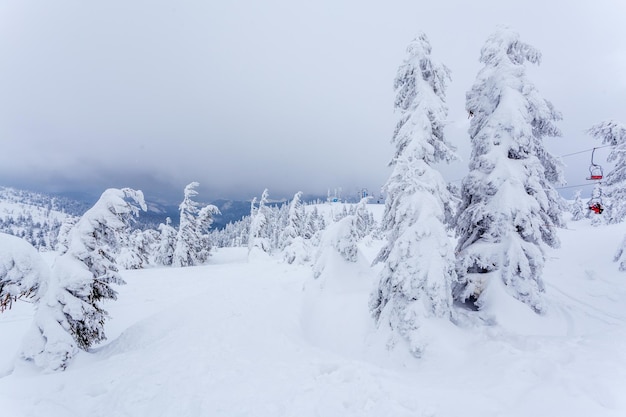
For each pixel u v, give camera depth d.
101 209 10.85
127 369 8.37
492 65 12.80
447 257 10.26
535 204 11.16
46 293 9.52
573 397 5.28
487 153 12.23
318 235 29.44
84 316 9.92
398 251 10.73
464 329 10.34
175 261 41.81
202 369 8.09
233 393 6.71
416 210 11.05
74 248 10.26
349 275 16.33
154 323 13.41
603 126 16.36
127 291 20.19
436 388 6.55
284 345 10.36
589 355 6.63
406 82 13.25
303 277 22.73
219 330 11.95
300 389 6.71
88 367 8.73
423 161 11.89
